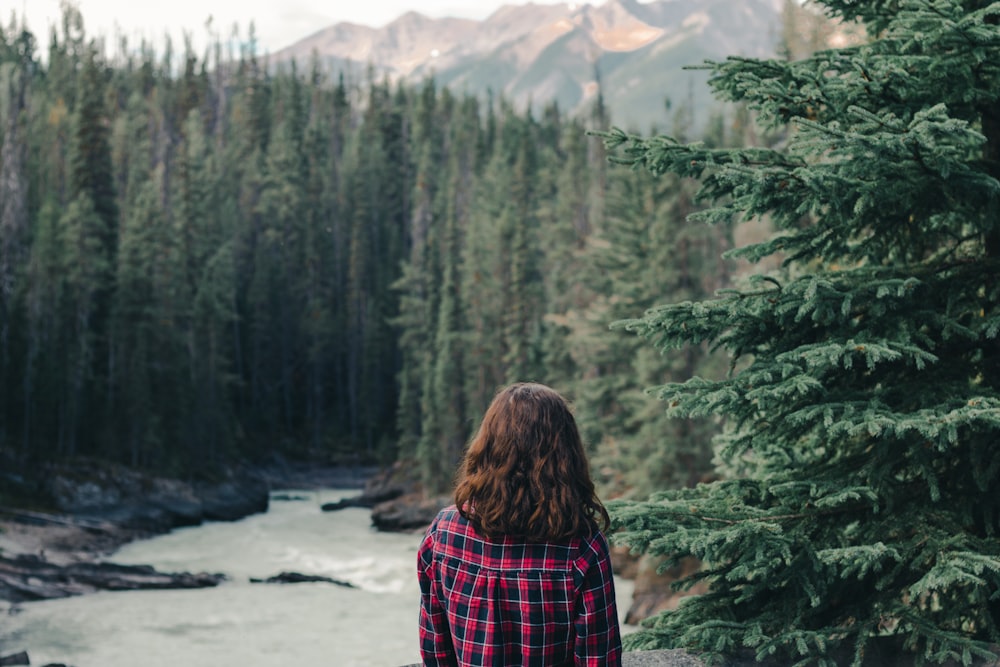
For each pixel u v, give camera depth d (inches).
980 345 239.8
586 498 104.8
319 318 3929.6
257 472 3176.7
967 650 185.8
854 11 265.7
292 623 997.2
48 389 2169.0
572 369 2177.7
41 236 2268.7
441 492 2358.5
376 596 1178.6
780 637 193.5
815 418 230.2
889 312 229.5
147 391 2337.6
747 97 231.6
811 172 209.2
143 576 1252.5
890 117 208.4
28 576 1175.6
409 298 3560.5
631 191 1835.6
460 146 5128.0
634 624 955.3
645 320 235.5
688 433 1295.5
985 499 224.1
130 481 2161.7
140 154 3961.6
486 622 99.5
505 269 2669.8
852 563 202.1
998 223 229.3
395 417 3870.6
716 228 1646.2
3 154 2454.5
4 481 1924.2
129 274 2427.4
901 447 226.5
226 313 3339.1
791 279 264.8
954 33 204.5
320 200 4547.2
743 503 242.2
